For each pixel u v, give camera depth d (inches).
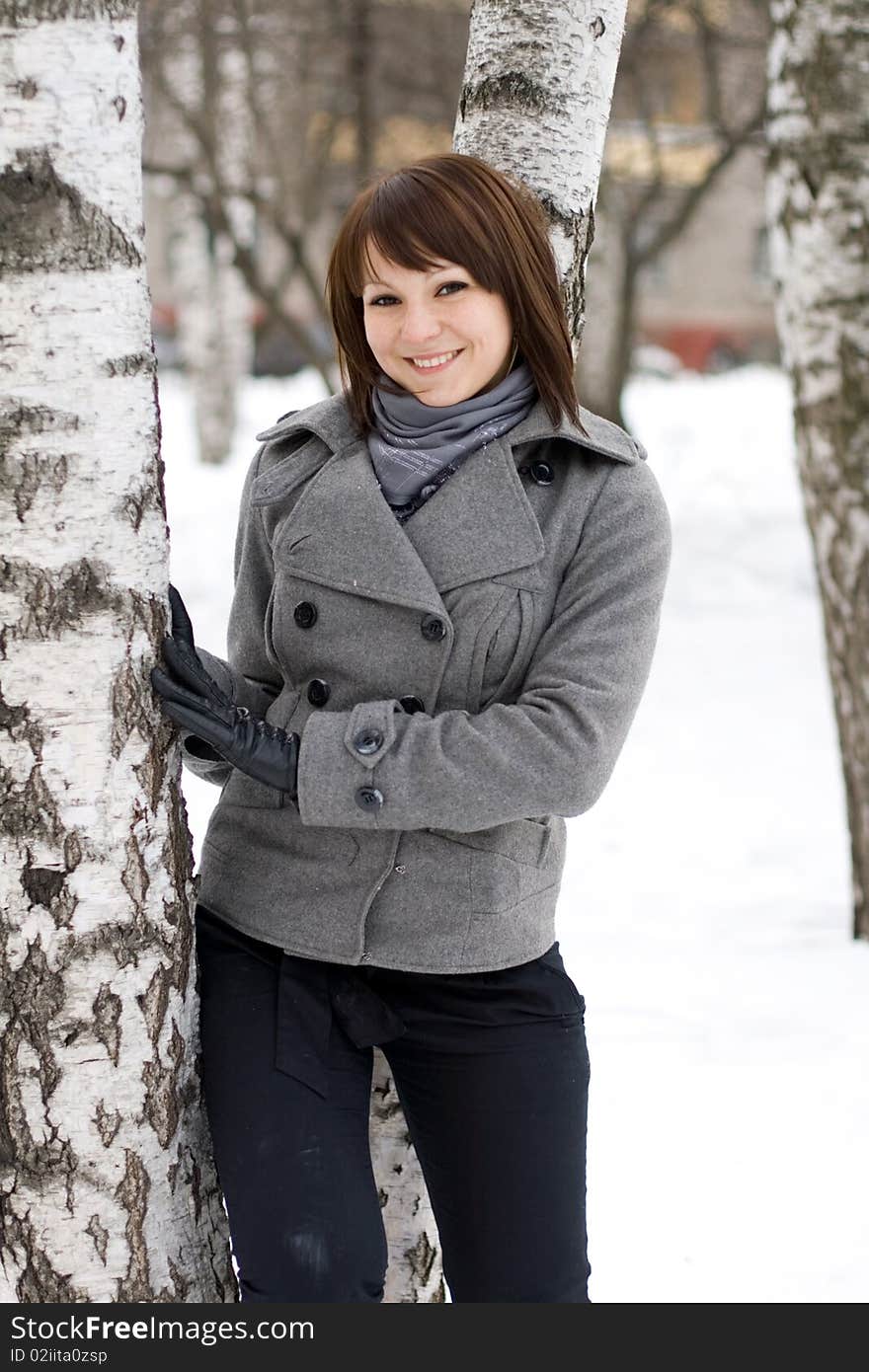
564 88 112.5
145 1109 93.3
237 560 108.6
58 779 89.0
